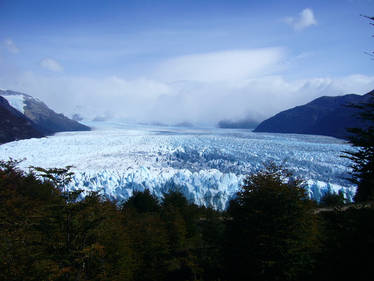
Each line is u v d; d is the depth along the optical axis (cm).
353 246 823
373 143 782
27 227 1055
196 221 2766
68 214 1077
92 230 1117
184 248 2145
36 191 1884
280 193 1200
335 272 842
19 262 932
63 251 1032
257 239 1166
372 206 899
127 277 1402
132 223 1886
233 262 1324
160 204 3256
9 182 1681
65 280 1016
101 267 1170
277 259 1136
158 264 1797
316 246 1126
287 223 1155
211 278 1542
